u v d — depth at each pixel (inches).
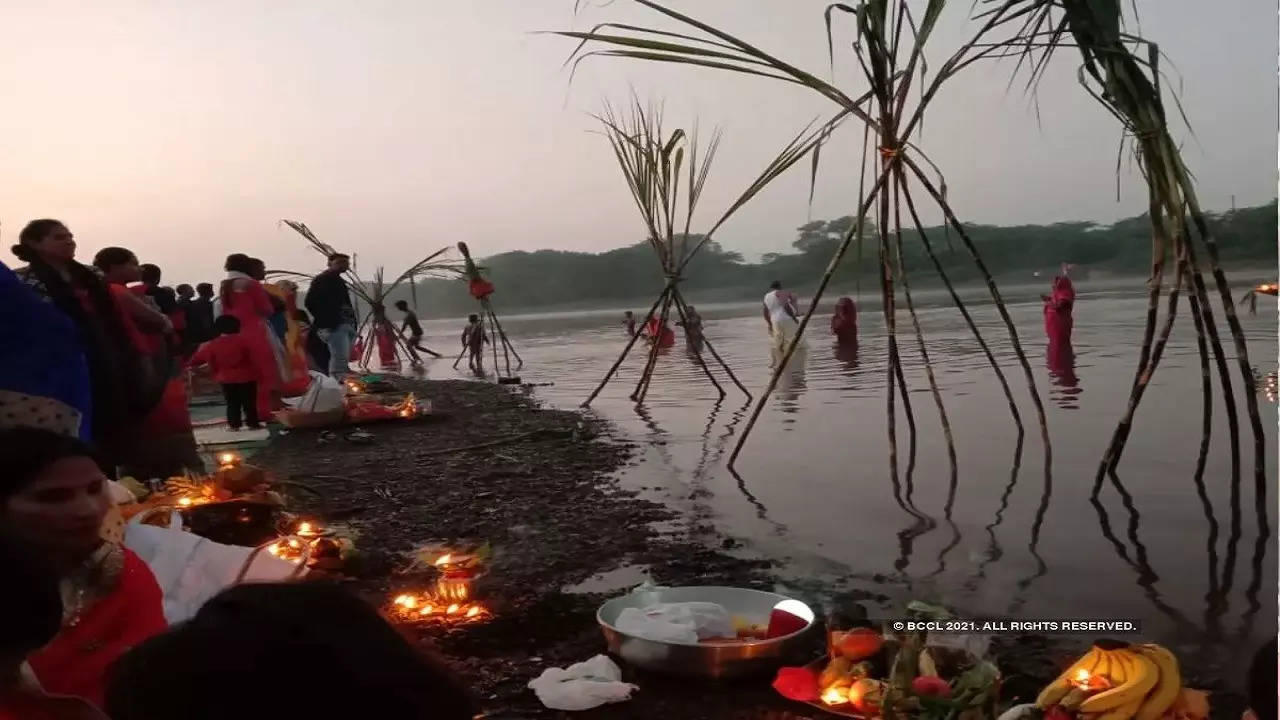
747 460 308.0
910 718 112.7
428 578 189.9
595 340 1191.6
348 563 192.4
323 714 43.3
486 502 260.1
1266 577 172.2
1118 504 229.1
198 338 524.1
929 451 307.7
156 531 151.5
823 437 343.9
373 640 47.3
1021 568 185.0
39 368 151.7
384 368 867.4
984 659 122.6
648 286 3929.6
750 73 263.7
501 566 198.7
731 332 1157.7
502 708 128.0
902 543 206.7
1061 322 628.7
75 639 99.3
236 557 148.3
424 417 432.5
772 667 134.5
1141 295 1418.6
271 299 452.4
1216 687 128.3
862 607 165.6
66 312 207.0
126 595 103.3
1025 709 110.7
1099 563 185.8
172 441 228.5
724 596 155.9
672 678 134.9
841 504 243.8
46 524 99.2
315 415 397.4
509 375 689.6
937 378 502.3
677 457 319.3
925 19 258.4
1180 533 202.2
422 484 285.6
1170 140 232.8
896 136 275.3
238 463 224.1
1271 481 240.8
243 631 45.4
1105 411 364.8
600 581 187.0
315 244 629.9
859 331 981.2
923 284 2630.4
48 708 67.9
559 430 383.2
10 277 151.3
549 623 162.6
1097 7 232.4
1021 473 267.7
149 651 46.3
